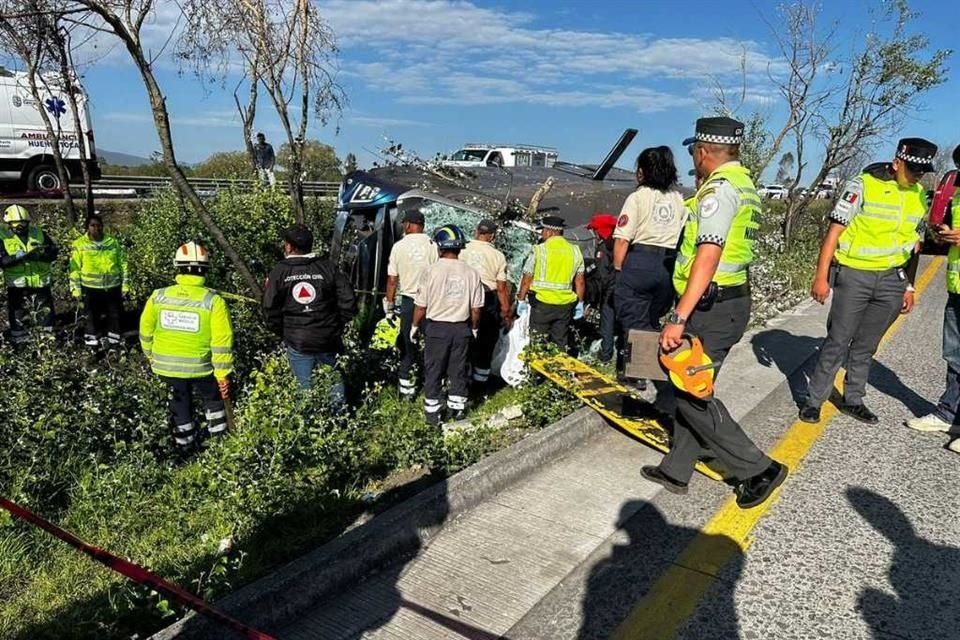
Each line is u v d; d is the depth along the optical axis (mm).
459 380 5648
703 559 3205
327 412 4508
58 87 11945
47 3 5992
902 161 4309
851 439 4590
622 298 5551
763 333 7488
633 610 2855
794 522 3520
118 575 3299
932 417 4785
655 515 3613
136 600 2938
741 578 3061
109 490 4051
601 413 4766
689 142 3846
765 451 4375
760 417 4992
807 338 7277
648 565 3168
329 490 3848
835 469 4125
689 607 2869
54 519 3959
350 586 3045
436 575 3123
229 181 13281
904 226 4422
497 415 5512
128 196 16891
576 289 6602
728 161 3498
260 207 10594
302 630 2762
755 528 3465
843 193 4559
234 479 3631
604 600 2926
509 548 3330
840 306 4648
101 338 8547
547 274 6430
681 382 3449
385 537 3201
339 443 4047
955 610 2822
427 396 5551
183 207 10641
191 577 3133
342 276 5375
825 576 3064
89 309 8516
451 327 5480
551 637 2715
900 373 6137
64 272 11031
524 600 2943
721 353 3662
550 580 3076
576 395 5031
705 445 3711
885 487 3896
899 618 2779
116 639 2846
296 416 3930
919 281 11406
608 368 6602
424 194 7781
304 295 5148
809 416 4887
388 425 5086
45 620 3002
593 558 3236
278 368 4855
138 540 3732
